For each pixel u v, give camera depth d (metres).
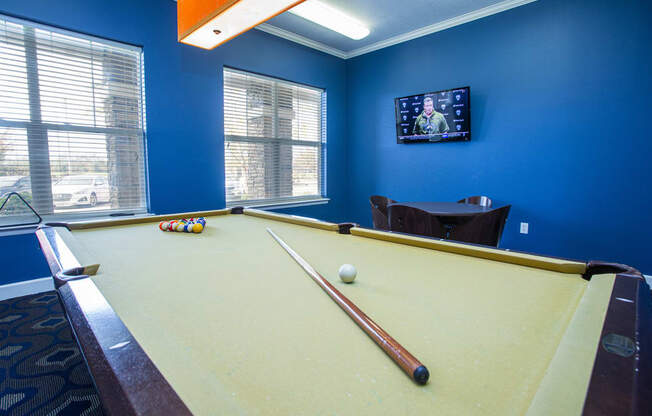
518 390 0.51
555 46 3.08
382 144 4.48
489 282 1.01
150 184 3.01
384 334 0.66
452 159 3.83
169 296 0.92
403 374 0.56
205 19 1.62
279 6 1.50
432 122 3.86
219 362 0.60
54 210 2.64
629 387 0.42
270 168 4.06
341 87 4.75
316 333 0.70
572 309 0.81
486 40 3.48
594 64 2.90
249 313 0.81
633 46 2.72
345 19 3.54
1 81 2.39
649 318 0.64
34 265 2.57
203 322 0.76
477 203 3.46
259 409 0.47
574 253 3.08
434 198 4.01
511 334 0.69
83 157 2.73
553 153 3.14
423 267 1.17
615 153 2.84
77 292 0.81
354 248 1.46
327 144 4.63
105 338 0.58
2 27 2.35
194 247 1.50
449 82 3.78
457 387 0.52
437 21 3.70
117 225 2.01
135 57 2.93
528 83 3.25
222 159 3.50
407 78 4.14
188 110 3.21
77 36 2.60
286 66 4.04
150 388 0.44
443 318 0.77
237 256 1.35
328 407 0.48
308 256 1.33
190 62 3.21
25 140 2.49
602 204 2.92
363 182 4.76
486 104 3.53
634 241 2.80
